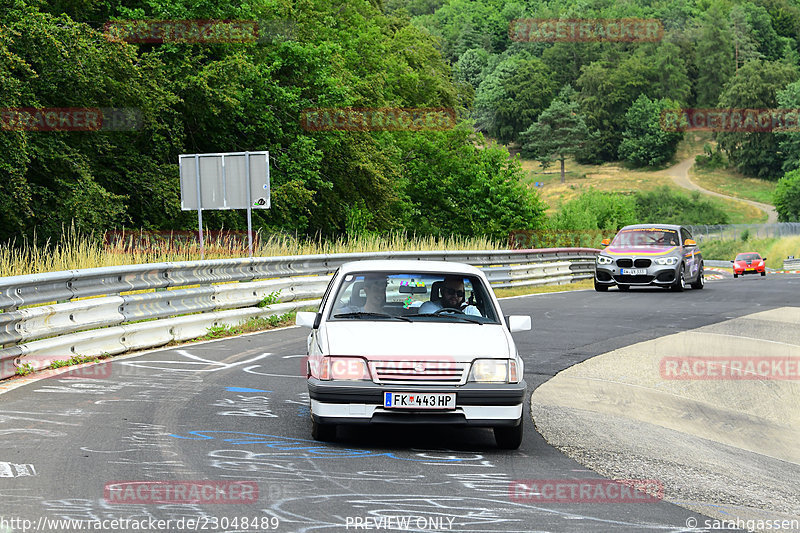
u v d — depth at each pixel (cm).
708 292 4000
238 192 3036
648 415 1544
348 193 6256
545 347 2206
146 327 1998
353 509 862
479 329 1201
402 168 7562
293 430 1236
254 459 1059
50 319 1691
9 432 1165
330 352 1129
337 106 5719
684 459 1216
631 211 17700
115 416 1284
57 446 1091
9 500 863
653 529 840
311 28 6512
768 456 1337
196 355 1922
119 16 5100
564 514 875
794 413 1664
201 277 2277
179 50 5059
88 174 4047
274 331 2384
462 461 1098
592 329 2567
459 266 1338
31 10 3912
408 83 8481
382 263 1329
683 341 2350
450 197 7825
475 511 870
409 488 951
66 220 3859
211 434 1188
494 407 1117
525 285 4303
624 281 3975
